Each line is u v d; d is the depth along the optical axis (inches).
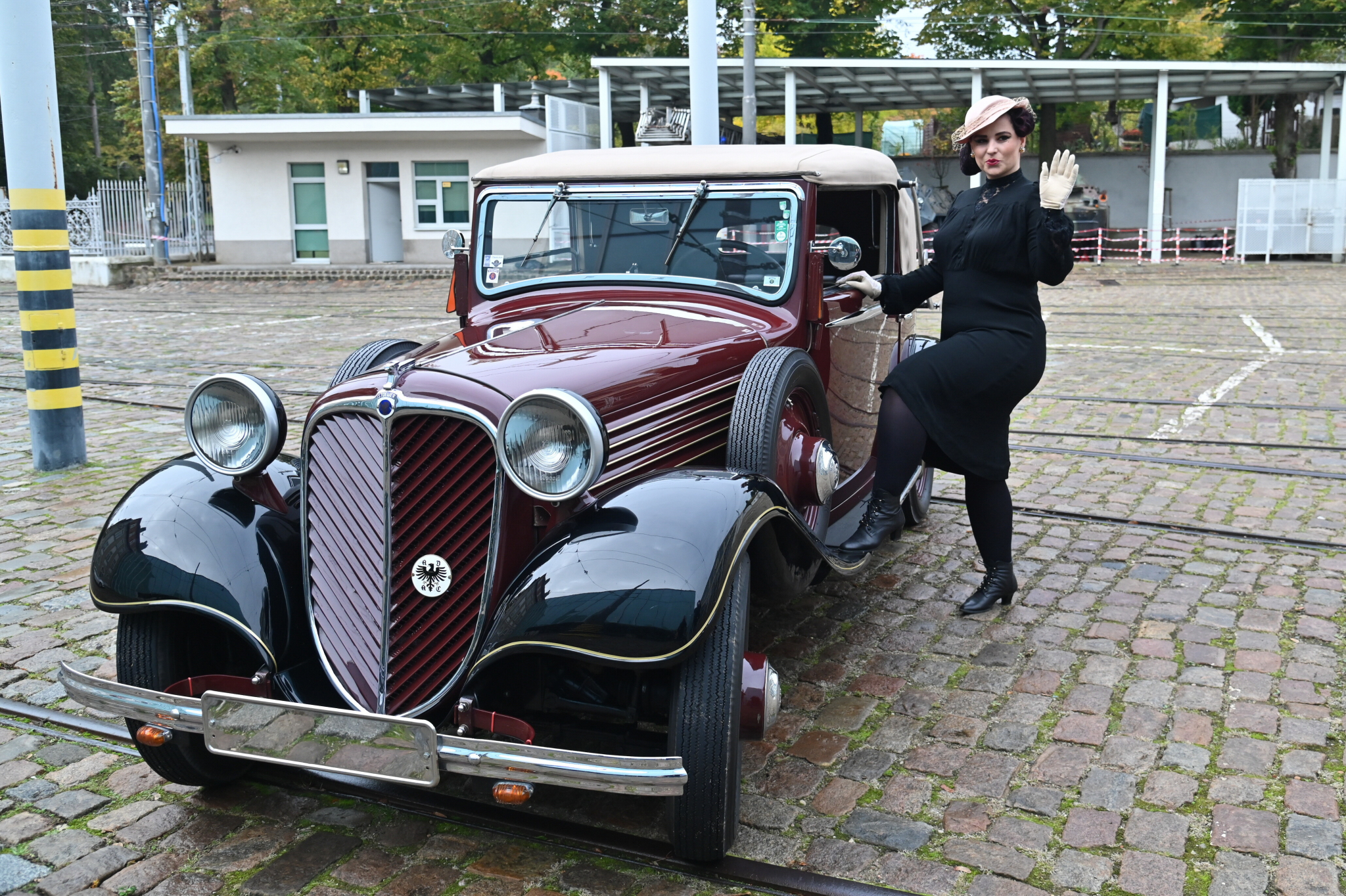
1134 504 244.4
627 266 166.7
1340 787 125.6
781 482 138.9
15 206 271.7
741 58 987.3
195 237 1090.1
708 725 105.5
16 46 263.4
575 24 1478.8
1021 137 164.6
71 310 280.7
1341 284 807.7
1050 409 350.6
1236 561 206.8
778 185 158.9
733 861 112.7
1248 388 375.2
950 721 144.5
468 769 101.1
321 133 995.9
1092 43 1325.0
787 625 179.6
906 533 232.4
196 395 123.1
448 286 899.4
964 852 113.9
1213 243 1151.0
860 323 185.2
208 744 109.9
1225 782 127.3
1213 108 1547.7
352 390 115.6
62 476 276.5
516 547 111.3
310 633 118.6
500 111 1103.6
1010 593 184.4
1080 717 144.9
